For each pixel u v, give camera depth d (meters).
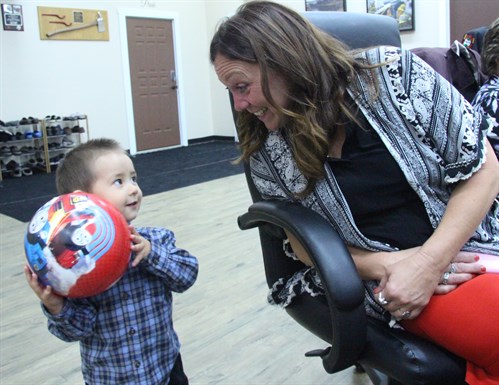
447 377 0.80
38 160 5.93
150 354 1.01
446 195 0.95
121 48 6.64
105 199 0.94
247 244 2.84
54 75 6.01
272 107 0.86
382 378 1.24
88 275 0.80
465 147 0.90
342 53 0.89
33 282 0.82
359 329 0.80
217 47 0.85
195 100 7.81
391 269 0.87
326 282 0.80
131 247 0.90
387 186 0.94
